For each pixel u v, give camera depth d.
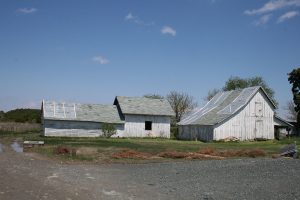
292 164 24.03
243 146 41.34
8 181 16.53
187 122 59.50
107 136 56.81
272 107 56.06
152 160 26.64
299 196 14.77
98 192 15.03
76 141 44.88
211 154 30.59
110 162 25.28
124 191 15.42
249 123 54.28
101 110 60.50
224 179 18.64
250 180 18.36
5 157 26.19
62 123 56.28
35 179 17.44
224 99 59.94
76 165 23.41
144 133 60.19
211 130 52.41
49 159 26.03
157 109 61.50
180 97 95.81
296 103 63.28
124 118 59.38
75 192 14.82
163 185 16.97
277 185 17.05
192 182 17.78
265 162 25.22
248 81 92.50
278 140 51.38
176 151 31.16
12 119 89.56
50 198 13.56
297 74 63.41
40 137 52.91
